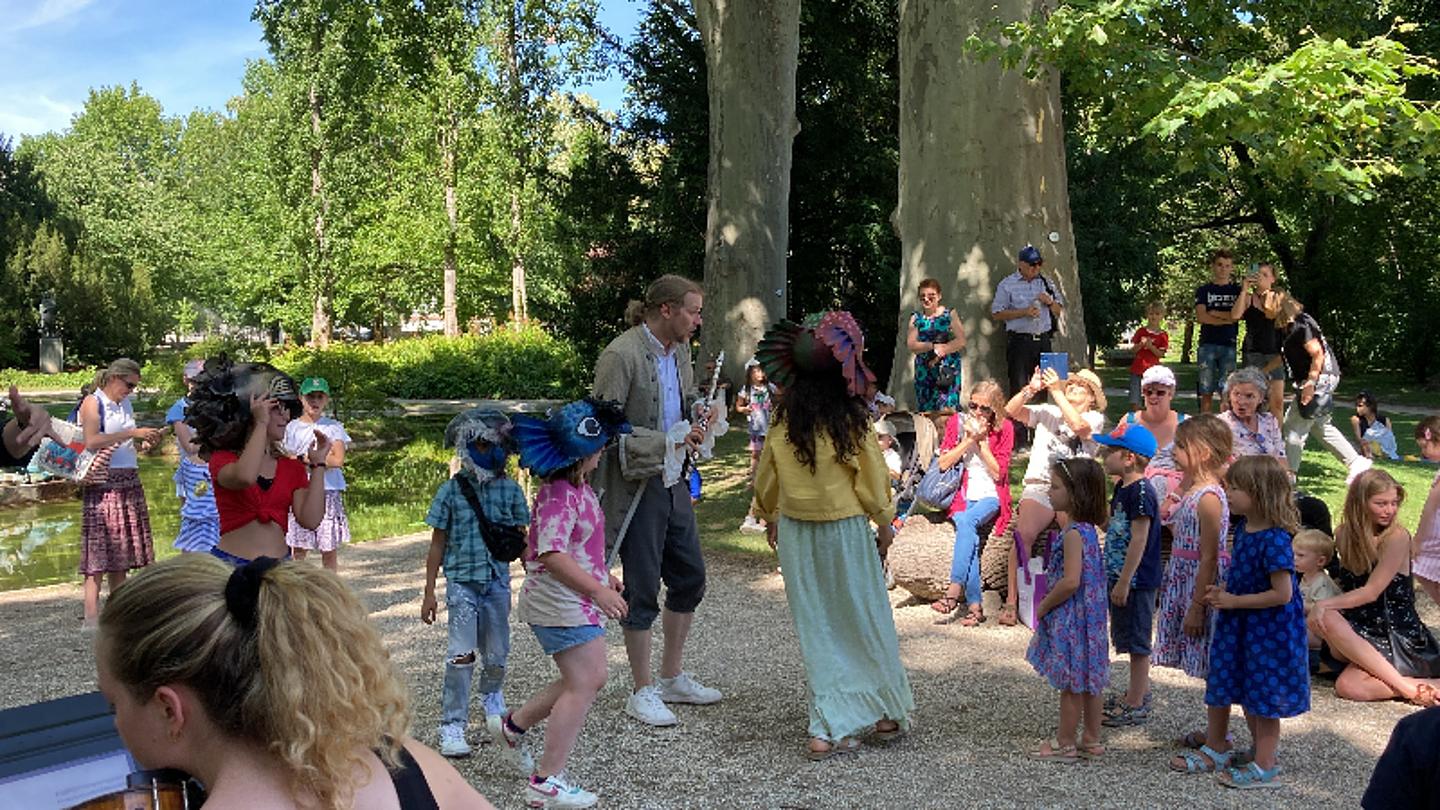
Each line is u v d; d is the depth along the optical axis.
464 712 5.15
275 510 4.55
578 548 4.41
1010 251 12.59
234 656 1.48
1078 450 7.56
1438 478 6.51
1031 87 12.53
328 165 46.06
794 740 5.28
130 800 1.54
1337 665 6.09
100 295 43.69
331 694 1.47
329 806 1.50
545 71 37.53
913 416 9.53
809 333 5.04
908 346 12.16
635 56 22.69
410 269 50.41
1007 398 12.48
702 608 7.87
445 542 5.16
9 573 10.87
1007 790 4.67
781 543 5.21
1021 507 7.36
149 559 7.92
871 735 5.35
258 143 53.81
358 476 16.92
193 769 1.55
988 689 6.08
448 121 44.25
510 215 45.06
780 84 18.34
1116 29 9.43
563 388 29.11
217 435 4.40
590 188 23.33
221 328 65.19
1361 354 31.69
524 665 6.59
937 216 12.84
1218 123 9.13
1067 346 12.77
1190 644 5.44
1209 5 10.62
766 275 18.56
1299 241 30.73
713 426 5.61
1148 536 5.42
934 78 12.73
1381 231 28.23
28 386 36.78
